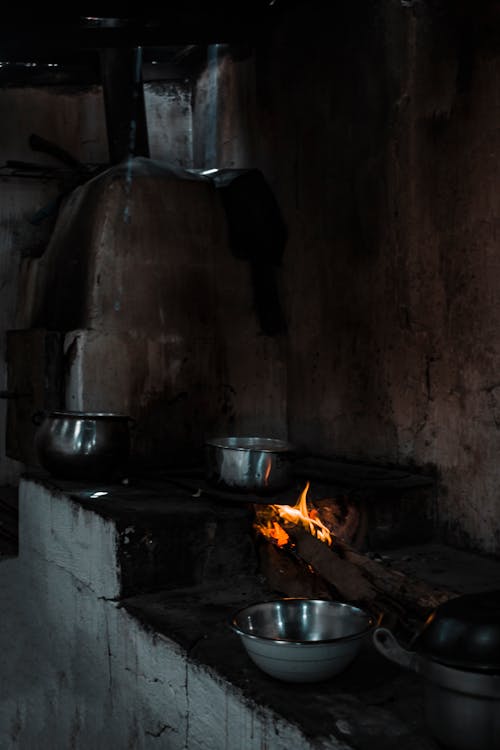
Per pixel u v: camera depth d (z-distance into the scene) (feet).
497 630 6.63
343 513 13.29
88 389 16.02
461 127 13.70
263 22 18.24
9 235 21.09
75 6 16.02
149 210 16.83
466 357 13.70
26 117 21.24
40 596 14.20
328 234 17.02
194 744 9.28
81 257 16.94
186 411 17.06
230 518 12.25
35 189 21.31
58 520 13.58
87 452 14.12
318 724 7.57
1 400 21.25
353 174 16.24
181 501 13.10
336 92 16.66
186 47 21.79
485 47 13.20
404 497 14.01
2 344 20.99
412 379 14.89
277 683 8.52
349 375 16.49
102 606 11.82
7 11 15.96
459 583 11.90
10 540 16.76
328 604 9.25
